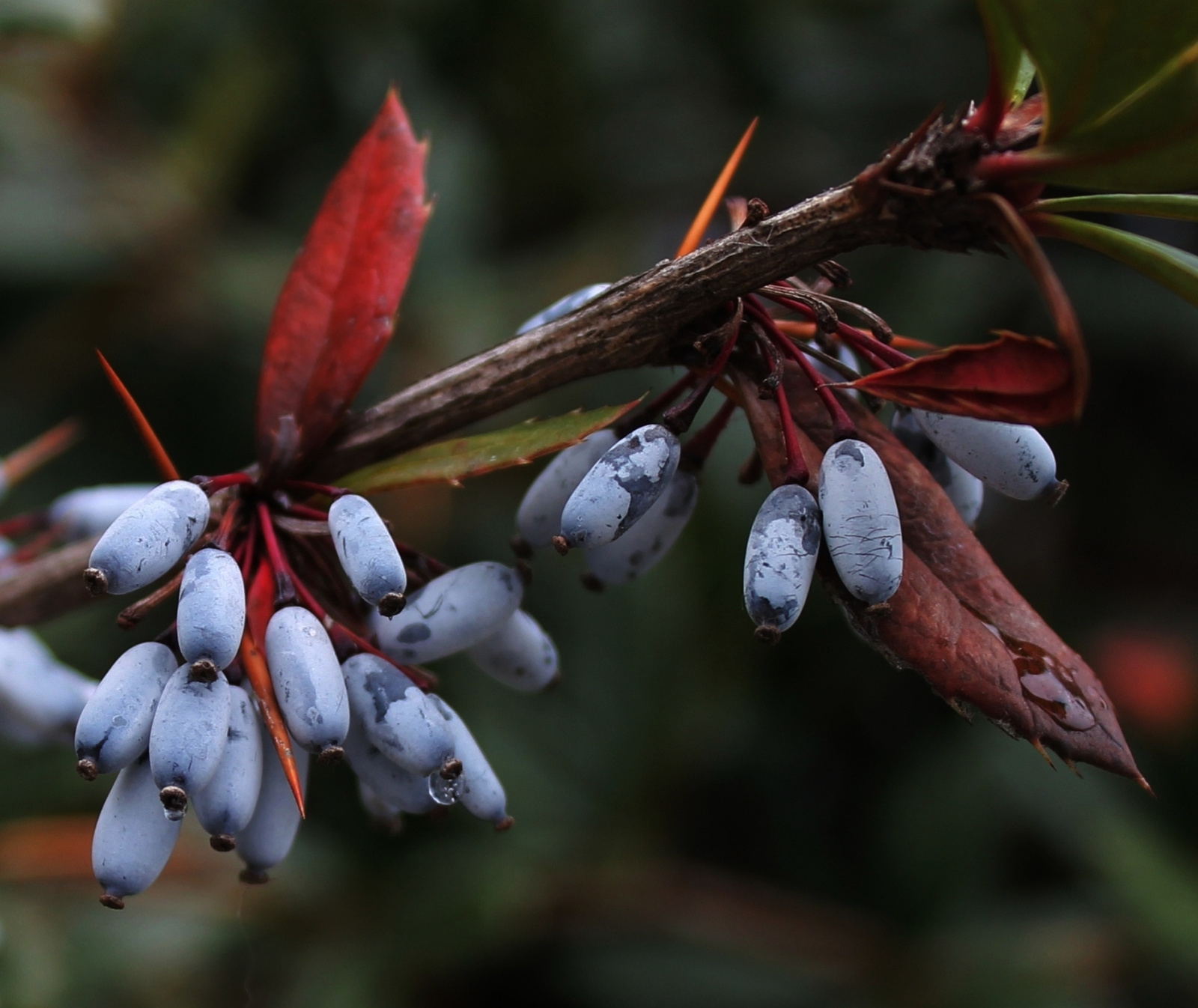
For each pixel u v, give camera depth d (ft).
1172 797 1.60
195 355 1.64
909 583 0.71
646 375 1.50
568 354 0.74
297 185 1.79
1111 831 1.38
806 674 1.53
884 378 0.70
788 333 0.75
